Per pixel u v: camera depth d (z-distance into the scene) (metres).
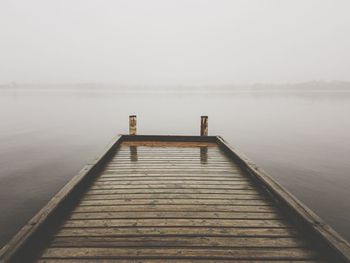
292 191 7.93
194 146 7.57
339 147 14.20
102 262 2.40
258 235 2.87
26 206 6.71
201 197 3.90
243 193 4.06
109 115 30.84
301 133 18.81
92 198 3.83
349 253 2.18
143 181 4.59
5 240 5.16
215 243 2.71
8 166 10.34
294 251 2.60
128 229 2.96
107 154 5.99
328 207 6.84
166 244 2.69
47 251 2.55
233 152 5.97
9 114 30.83
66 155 12.23
